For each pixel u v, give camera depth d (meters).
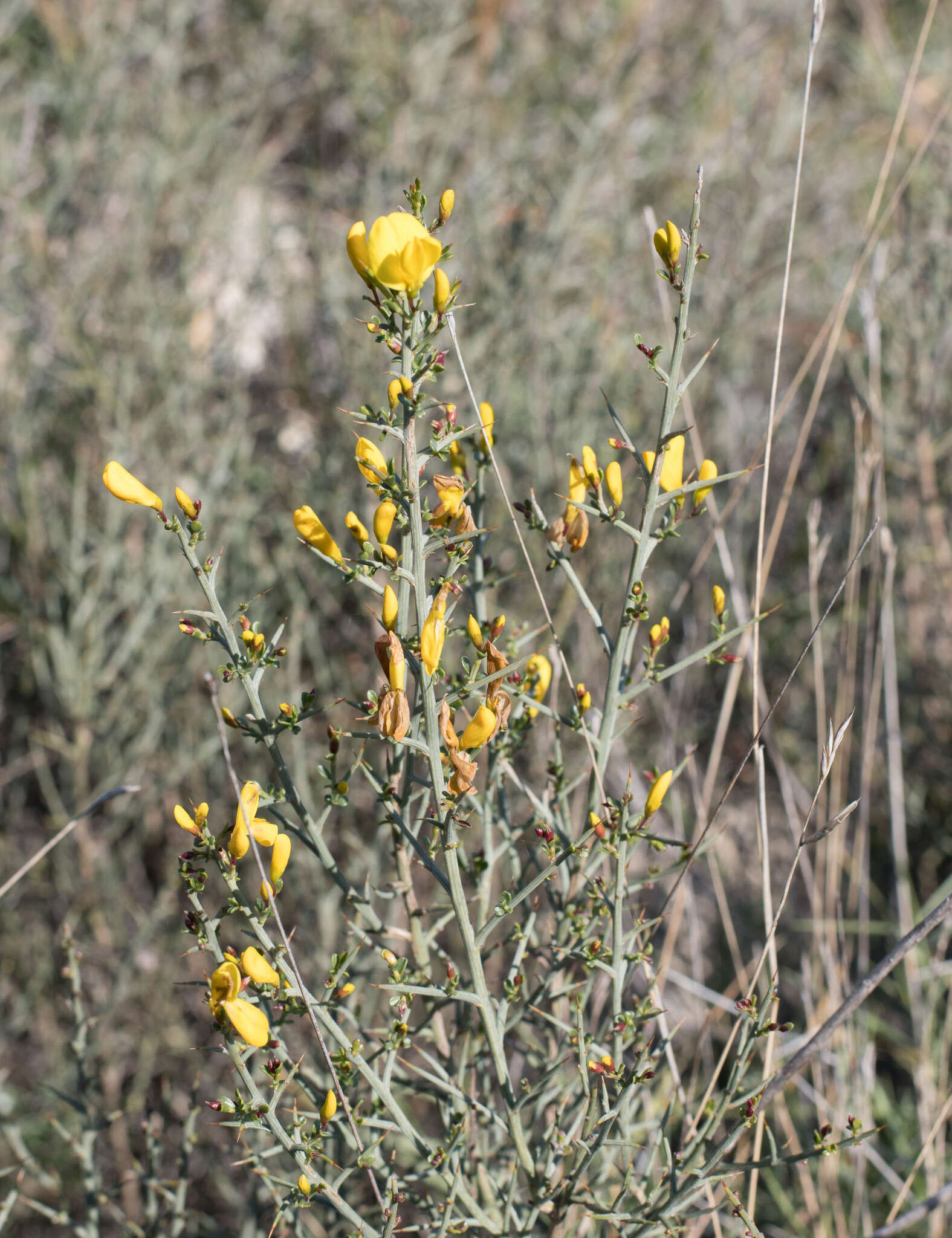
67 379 2.84
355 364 2.89
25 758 2.61
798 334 3.77
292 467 3.17
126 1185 2.08
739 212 3.51
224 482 2.68
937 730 2.88
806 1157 1.05
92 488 2.79
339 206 3.44
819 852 2.11
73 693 2.38
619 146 3.48
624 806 1.07
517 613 2.67
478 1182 1.37
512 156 3.34
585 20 4.10
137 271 2.92
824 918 2.10
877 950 2.74
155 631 2.59
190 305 2.99
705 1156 1.26
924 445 2.81
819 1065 1.87
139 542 2.71
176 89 3.51
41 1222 2.20
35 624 2.53
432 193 3.15
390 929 1.23
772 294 3.59
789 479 1.68
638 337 1.00
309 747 2.46
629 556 2.89
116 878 2.40
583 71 3.93
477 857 1.28
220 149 3.39
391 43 3.57
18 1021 2.29
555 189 3.25
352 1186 1.58
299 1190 1.01
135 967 2.25
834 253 3.78
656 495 1.04
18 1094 2.28
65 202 3.20
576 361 2.95
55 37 3.50
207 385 2.91
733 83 3.92
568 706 2.50
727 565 1.71
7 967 2.41
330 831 2.43
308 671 2.79
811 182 3.81
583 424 2.87
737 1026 1.23
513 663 0.95
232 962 0.92
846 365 3.41
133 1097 2.21
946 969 2.12
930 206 3.11
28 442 2.74
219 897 2.44
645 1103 1.55
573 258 3.32
